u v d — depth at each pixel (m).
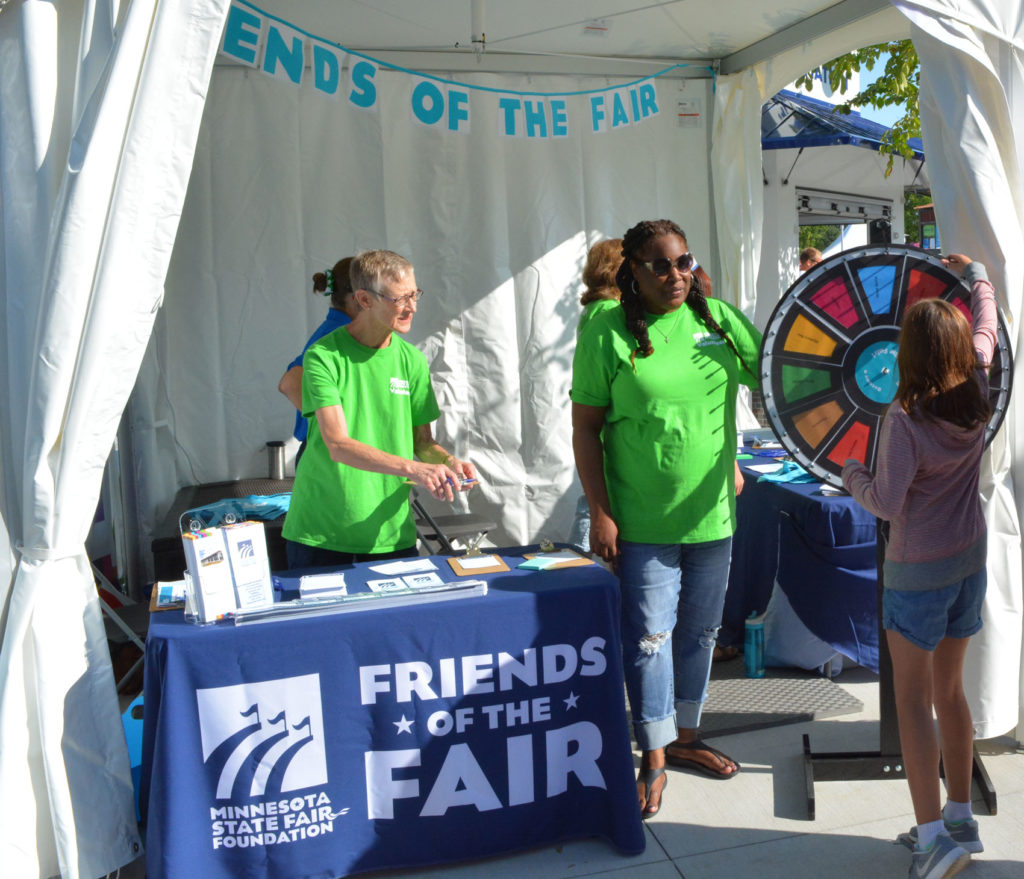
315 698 2.38
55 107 2.38
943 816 2.58
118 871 2.54
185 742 2.28
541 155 5.07
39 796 2.46
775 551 3.90
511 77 5.00
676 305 2.68
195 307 4.72
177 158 2.36
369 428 2.87
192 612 2.41
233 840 2.35
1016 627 3.18
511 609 2.49
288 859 2.39
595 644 2.57
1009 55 3.07
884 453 2.38
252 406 4.86
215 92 4.65
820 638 3.71
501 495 5.14
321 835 2.42
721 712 3.53
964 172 3.03
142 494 4.58
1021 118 3.07
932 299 2.40
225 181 4.70
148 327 2.41
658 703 2.87
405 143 4.89
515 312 5.10
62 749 2.42
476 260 5.03
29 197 2.37
